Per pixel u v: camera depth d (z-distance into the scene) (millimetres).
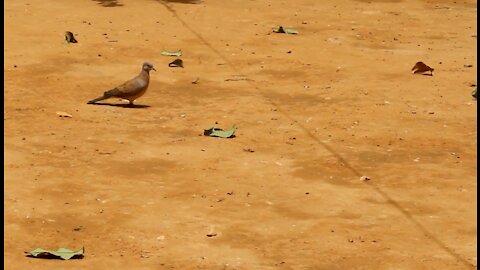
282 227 12164
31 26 24109
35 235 11773
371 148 15516
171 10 26688
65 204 12773
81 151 14977
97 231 11945
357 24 25875
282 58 21828
